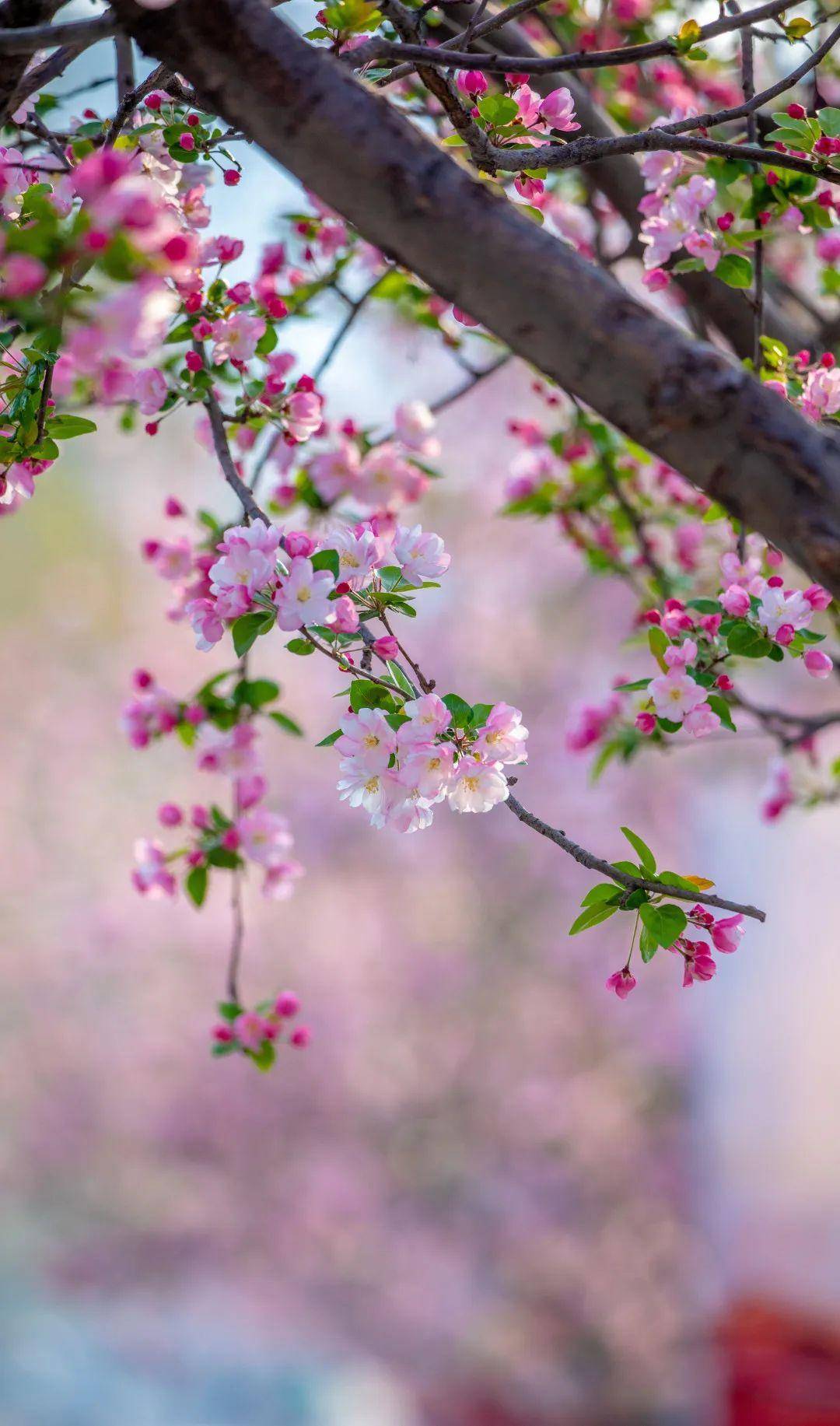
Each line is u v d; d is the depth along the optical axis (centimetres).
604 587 1045
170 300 138
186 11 134
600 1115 1062
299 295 333
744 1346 639
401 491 318
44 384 201
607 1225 1039
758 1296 644
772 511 133
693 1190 966
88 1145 1112
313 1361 969
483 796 183
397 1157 1092
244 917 1134
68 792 1188
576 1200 1053
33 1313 963
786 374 262
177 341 247
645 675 1041
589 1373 986
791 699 662
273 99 136
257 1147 1105
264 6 136
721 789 796
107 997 1144
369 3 171
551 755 1059
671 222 256
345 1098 1102
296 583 187
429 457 324
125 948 1140
